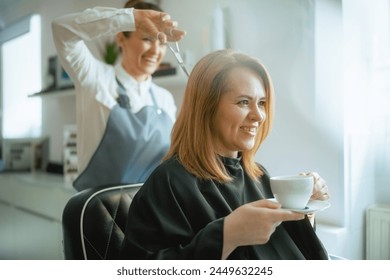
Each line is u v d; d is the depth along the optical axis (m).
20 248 2.04
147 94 1.27
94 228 0.81
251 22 1.24
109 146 1.14
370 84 1.09
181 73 1.36
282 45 1.16
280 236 0.68
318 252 0.68
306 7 1.10
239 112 0.63
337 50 1.05
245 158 0.74
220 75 0.63
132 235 0.61
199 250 0.52
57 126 2.25
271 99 0.68
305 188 0.55
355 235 1.08
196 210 0.62
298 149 1.14
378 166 1.11
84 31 0.96
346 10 1.04
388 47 1.07
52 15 1.90
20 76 2.43
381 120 1.08
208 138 0.66
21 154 2.35
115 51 1.69
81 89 1.14
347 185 1.06
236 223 0.51
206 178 0.66
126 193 0.89
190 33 1.43
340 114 1.05
